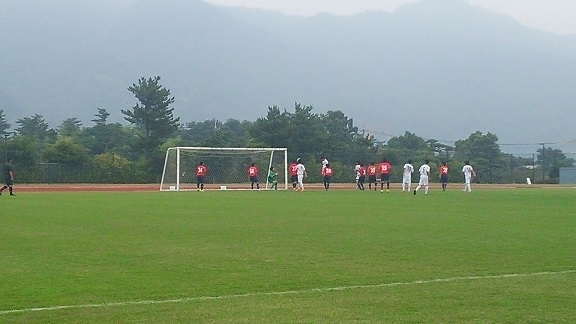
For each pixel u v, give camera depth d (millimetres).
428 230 21703
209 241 18594
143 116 96062
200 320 9625
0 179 72375
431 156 96625
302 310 10234
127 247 17297
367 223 24188
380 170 55469
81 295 11305
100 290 11727
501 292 11570
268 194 48875
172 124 97562
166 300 10953
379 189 61312
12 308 10352
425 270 13828
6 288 11859
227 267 14172
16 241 18484
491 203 37438
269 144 98688
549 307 10461
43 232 20797
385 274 13352
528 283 12398
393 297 11164
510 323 9539
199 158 64188
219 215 27688
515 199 42219
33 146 80062
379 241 18656
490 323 9523
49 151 80938
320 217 26797
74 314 9977
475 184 82688
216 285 12219
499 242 18469
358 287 12008
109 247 17297
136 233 20594
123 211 29781
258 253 16250
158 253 16219
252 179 59469
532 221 25250
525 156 90875
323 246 17562
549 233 20844
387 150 100938
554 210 31578
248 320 9625
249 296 11258
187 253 16234
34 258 15398
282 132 98188
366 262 14867
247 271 13688
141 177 78562
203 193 50812
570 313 10094
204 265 14430
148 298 11109
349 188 64750
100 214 27984
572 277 13031
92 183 75938
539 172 89500
